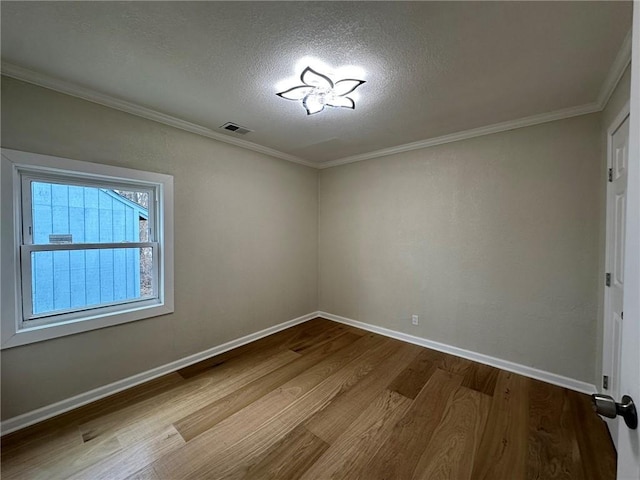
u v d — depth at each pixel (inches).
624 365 26.6
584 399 85.3
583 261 89.2
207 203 111.7
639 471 22.5
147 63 67.8
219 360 110.8
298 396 87.2
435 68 69.1
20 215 73.7
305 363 108.7
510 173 101.7
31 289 75.9
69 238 82.4
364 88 78.0
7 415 70.9
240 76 73.2
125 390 89.9
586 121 87.8
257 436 70.6
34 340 74.0
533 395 87.5
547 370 95.8
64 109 77.5
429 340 123.2
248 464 62.6
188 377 98.1
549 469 61.2
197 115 96.0
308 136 115.8
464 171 112.0
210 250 113.1
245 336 127.0
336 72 70.8
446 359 112.0
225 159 117.6
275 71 71.1
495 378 97.7
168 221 99.9
